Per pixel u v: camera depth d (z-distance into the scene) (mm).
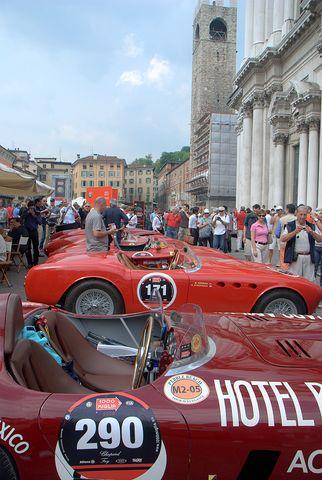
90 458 2385
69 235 14484
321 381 2637
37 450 2391
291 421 2410
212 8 96938
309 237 8547
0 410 2430
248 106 40969
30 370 2855
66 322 3908
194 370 2691
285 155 34938
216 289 6559
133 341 4301
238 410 2439
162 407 2459
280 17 37000
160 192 162125
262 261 12391
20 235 13258
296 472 2406
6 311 2990
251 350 2967
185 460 2393
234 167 77812
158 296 4164
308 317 4008
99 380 3627
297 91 28859
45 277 6676
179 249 7910
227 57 97688
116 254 7395
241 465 2398
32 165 103875
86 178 128875
